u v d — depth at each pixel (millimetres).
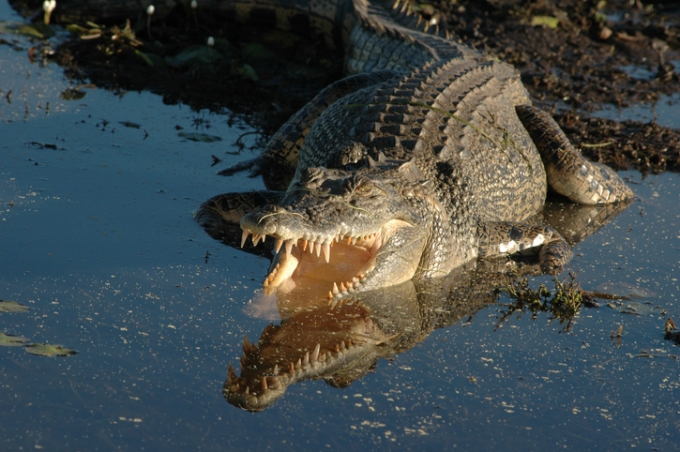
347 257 20375
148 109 30891
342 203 18344
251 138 29625
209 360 15562
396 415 14180
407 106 24516
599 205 27312
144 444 12852
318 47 39219
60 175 24359
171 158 26859
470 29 42375
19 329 16047
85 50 35250
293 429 13555
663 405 15086
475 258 22281
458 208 21641
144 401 13992
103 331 16297
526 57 39938
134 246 20656
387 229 19484
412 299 19453
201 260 20312
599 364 16531
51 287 18031
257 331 16938
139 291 18266
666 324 18109
